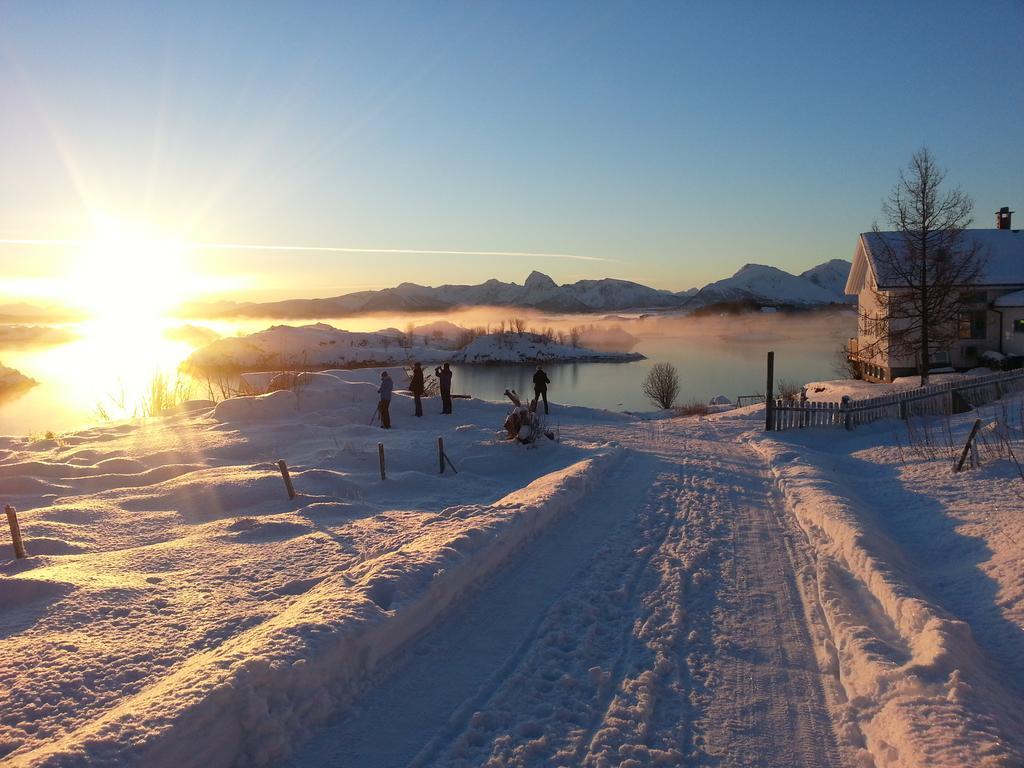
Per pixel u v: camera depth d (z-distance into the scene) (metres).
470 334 192.50
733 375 97.94
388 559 7.20
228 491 12.07
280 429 19.28
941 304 32.19
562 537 9.38
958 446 14.92
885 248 34.47
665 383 60.88
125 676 5.09
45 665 5.21
